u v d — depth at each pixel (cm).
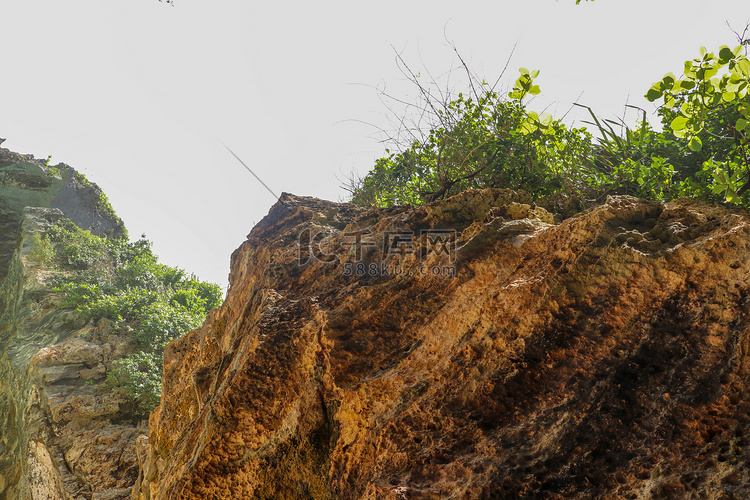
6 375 1179
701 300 213
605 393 217
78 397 930
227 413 271
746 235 205
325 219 435
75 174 2227
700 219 244
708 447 200
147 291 1355
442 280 277
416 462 231
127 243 1797
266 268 386
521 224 280
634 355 218
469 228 295
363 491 236
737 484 194
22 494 947
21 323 1310
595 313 226
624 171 373
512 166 434
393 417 245
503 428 225
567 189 411
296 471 261
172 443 460
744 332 203
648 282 221
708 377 207
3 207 2025
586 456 211
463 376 242
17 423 1067
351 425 255
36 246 1616
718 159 409
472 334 249
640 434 208
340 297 304
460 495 218
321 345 277
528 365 230
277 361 281
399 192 525
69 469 816
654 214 256
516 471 215
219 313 494
